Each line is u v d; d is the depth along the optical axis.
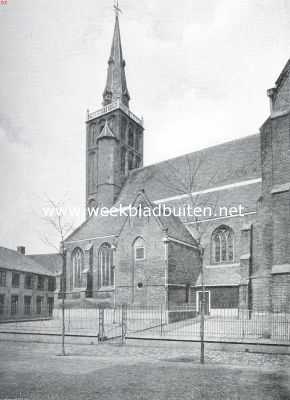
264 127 26.19
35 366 16.70
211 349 20.52
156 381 13.70
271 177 25.41
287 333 21.03
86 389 12.69
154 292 31.33
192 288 34.03
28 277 50.44
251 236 30.58
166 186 43.78
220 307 32.94
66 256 43.97
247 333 22.98
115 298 33.78
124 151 51.28
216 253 35.91
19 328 28.94
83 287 40.47
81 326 29.83
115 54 53.66
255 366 16.38
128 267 33.59
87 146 53.31
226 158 41.06
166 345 21.62
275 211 23.23
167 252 31.31
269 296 24.11
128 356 19.19
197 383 13.38
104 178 48.53
